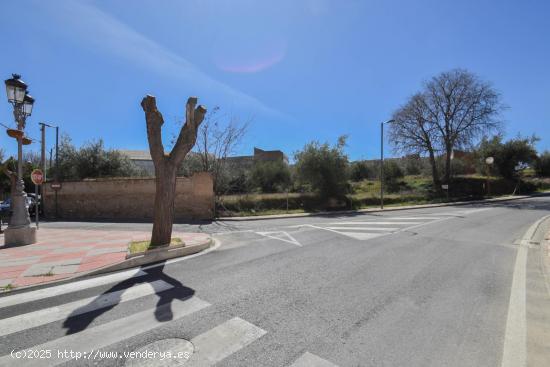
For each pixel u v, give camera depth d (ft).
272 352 10.52
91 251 26.02
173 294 16.12
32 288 17.40
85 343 11.24
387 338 11.43
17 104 30.96
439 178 118.52
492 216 53.78
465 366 9.70
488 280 18.19
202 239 30.83
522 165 134.31
